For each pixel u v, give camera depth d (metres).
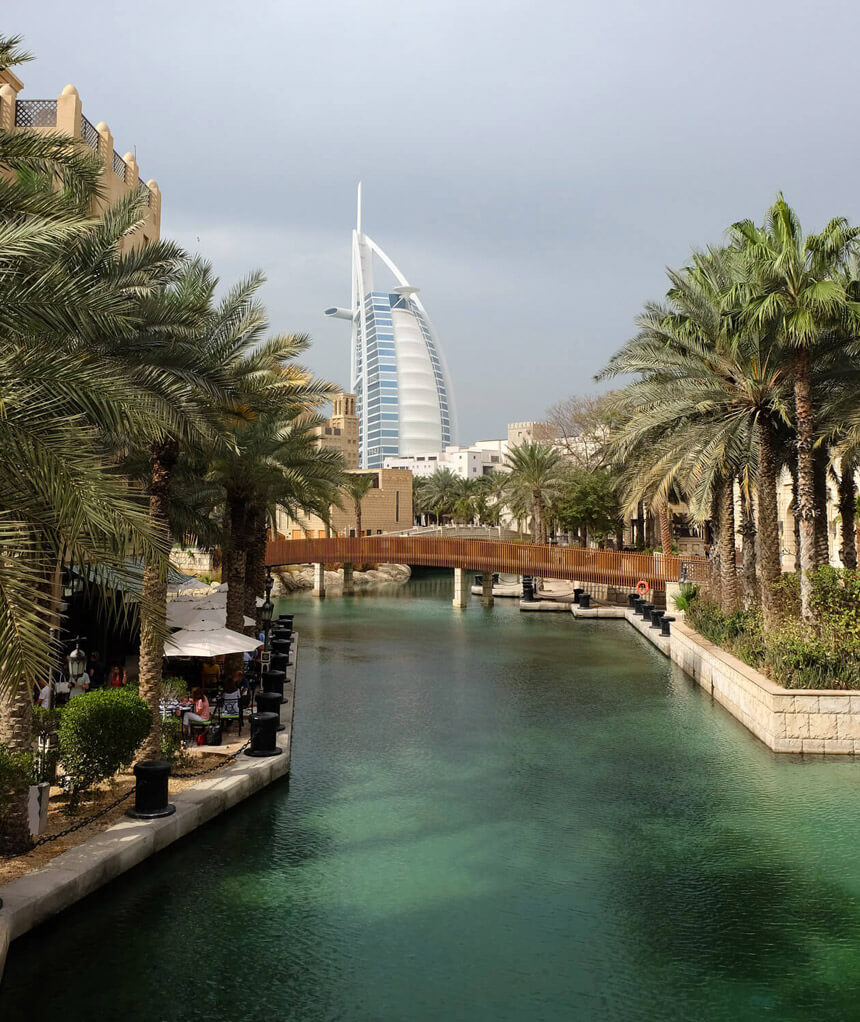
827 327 18.78
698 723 19.33
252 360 16.62
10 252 7.60
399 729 18.73
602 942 9.08
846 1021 7.61
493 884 10.55
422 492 110.56
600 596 47.91
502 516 91.75
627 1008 7.81
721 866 11.12
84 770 11.44
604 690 23.42
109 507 6.99
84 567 7.65
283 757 14.95
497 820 12.87
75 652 16.55
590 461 56.59
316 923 9.45
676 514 67.88
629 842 11.98
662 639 30.27
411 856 11.42
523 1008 7.79
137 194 12.37
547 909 9.87
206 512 26.69
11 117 19.33
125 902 9.91
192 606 23.41
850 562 24.53
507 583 66.38
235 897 10.09
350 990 8.07
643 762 16.03
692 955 8.83
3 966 7.93
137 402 8.02
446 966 8.56
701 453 20.48
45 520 7.31
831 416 20.25
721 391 20.61
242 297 15.65
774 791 14.23
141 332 11.84
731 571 24.62
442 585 68.19
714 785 14.57
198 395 12.85
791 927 9.43
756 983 8.27
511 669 26.91
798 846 11.80
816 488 23.05
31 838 10.28
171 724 14.16
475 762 16.05
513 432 172.50
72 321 8.56
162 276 12.73
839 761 16.00
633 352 22.66
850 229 18.19
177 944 8.93
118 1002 7.84
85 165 10.10
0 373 7.17
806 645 17.38
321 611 46.19
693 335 21.05
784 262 17.95
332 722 19.42
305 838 12.02
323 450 25.67
